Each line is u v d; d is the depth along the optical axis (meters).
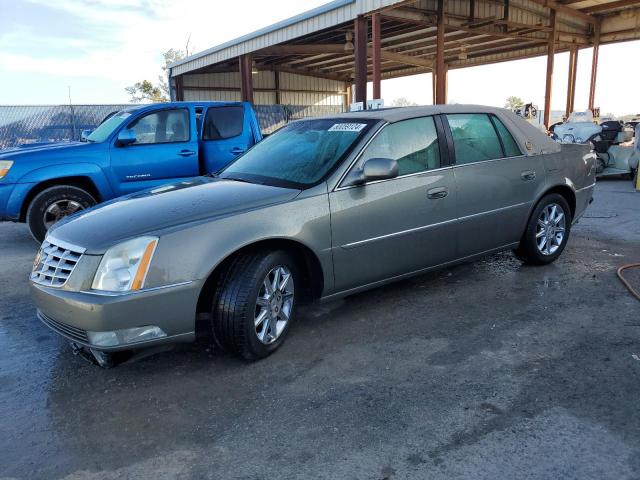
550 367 3.11
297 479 2.24
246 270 3.18
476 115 4.55
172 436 2.58
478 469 2.24
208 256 3.02
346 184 3.62
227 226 3.12
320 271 3.53
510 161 4.61
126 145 6.73
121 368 3.30
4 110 17.08
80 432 2.64
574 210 5.33
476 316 3.93
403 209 3.86
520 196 4.67
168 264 2.93
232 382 3.09
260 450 2.44
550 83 18.91
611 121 11.73
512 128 4.76
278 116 21.62
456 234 4.23
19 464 2.40
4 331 3.97
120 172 6.69
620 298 4.21
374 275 3.84
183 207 3.28
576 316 3.86
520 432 2.49
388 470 2.27
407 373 3.11
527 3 17.80
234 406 2.83
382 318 3.95
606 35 20.72
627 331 3.57
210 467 2.34
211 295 3.28
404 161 3.94
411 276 4.13
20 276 5.42
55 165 6.32
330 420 2.66
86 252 2.95
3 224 8.44
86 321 2.86
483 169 4.37
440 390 2.90
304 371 3.19
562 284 4.59
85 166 6.45
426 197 3.98
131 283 2.87
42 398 2.98
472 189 4.29
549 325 3.72
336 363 3.27
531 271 4.98
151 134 6.97
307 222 3.40
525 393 2.83
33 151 6.35
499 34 18.17
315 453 2.40
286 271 3.44
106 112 18.39
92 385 3.11
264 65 29.28
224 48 20.72
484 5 16.78
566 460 2.28
